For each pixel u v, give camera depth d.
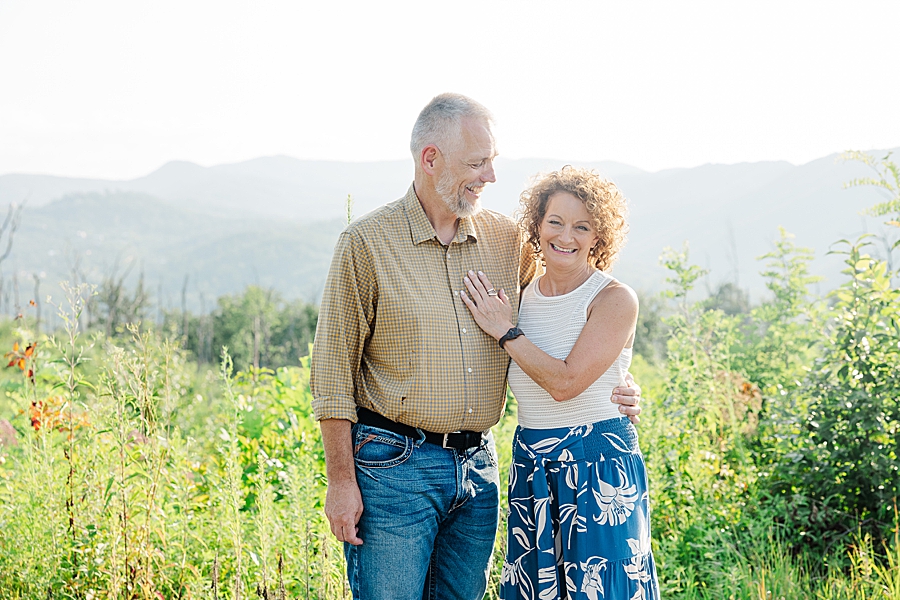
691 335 5.14
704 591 3.53
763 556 3.76
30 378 4.24
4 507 3.55
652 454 4.22
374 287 2.62
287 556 3.25
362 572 2.68
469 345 2.70
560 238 2.71
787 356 5.38
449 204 2.62
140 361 3.53
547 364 2.60
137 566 3.16
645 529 2.69
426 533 2.69
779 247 5.62
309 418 4.32
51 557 3.25
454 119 2.55
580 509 2.62
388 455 2.63
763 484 4.39
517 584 2.79
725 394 4.88
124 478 3.23
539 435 2.73
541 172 2.89
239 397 4.30
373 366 2.70
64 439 3.76
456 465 2.70
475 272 2.79
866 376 4.15
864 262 4.31
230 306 42.47
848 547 3.95
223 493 3.33
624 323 2.67
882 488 4.01
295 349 37.62
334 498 2.60
